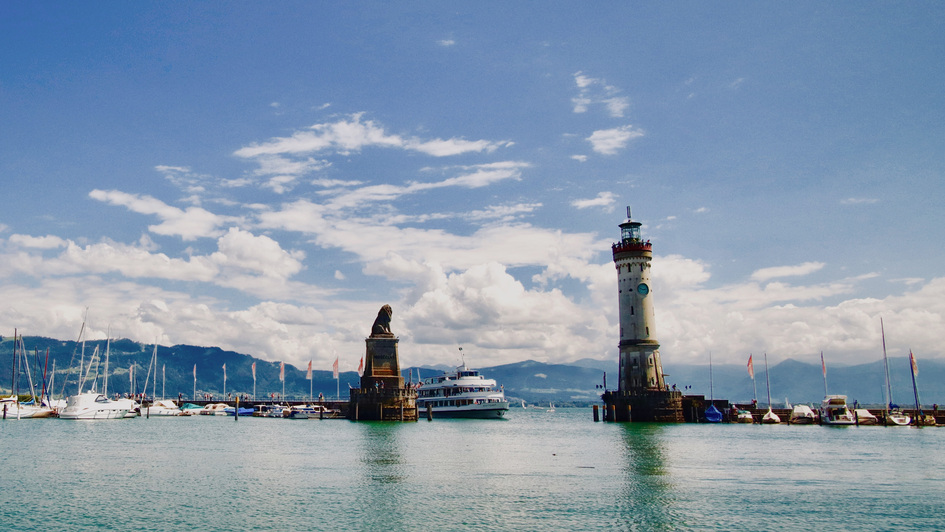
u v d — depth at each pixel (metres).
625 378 157.00
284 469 70.50
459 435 122.12
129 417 181.88
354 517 47.34
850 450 92.44
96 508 49.66
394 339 163.00
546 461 78.69
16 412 157.50
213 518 46.78
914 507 51.59
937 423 154.12
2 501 51.94
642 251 158.00
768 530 44.66
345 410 198.38
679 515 48.53
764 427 144.75
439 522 46.09
